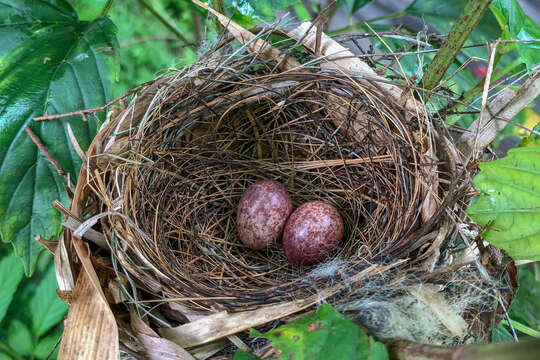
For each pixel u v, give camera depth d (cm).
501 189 16
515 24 17
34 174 19
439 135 18
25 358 22
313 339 15
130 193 19
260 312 17
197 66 20
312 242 20
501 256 18
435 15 21
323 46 19
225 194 22
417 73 19
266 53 20
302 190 22
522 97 18
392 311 16
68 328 17
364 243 20
